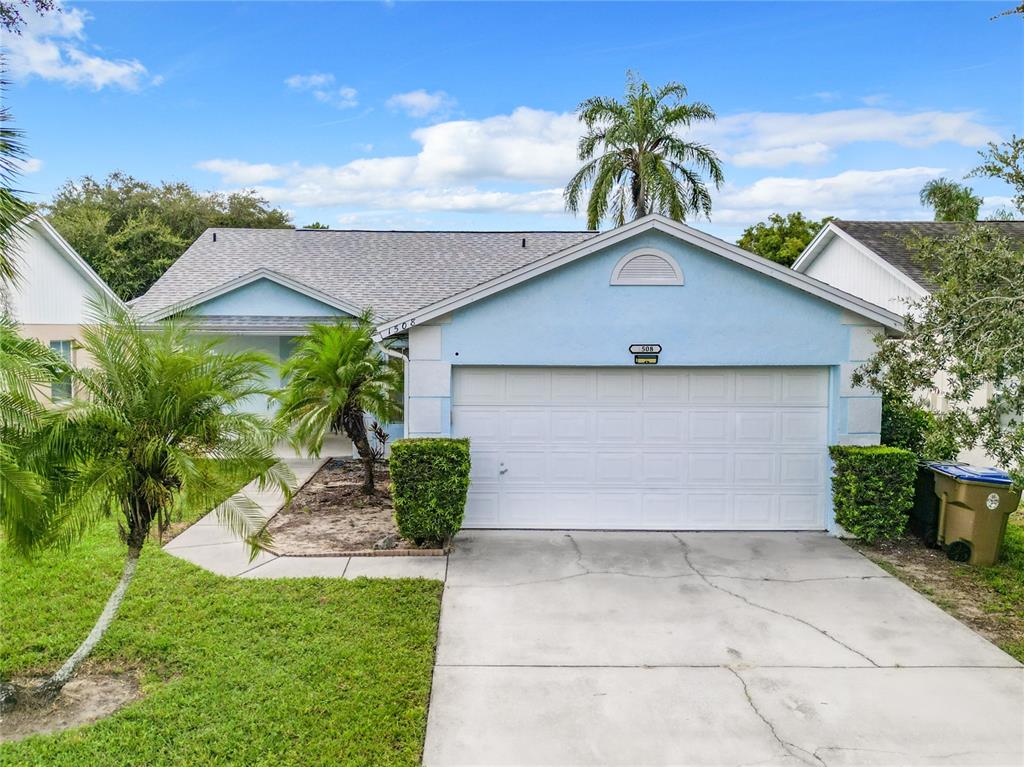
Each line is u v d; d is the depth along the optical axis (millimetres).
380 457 14906
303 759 4488
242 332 15344
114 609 5621
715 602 7277
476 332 9406
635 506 9773
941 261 7410
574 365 9484
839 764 4562
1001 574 8133
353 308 16203
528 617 6883
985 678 5730
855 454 8992
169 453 5398
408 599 7199
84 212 31719
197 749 4566
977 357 6266
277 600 7152
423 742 4770
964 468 8781
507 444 9750
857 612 7055
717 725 5020
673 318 9375
